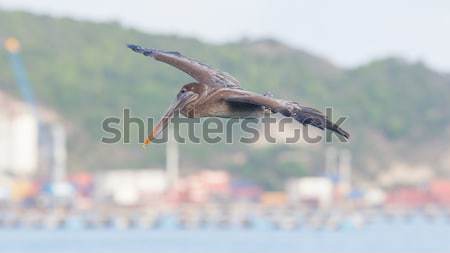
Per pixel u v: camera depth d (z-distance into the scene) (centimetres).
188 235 11069
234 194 14375
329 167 15300
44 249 9112
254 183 15050
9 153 15375
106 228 12044
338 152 15512
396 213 14162
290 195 14488
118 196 13688
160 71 16750
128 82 16875
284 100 1119
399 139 17712
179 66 1264
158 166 15288
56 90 16762
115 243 9825
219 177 14500
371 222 13275
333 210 14000
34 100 16450
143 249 9194
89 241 10044
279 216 12925
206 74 1254
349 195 14912
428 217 13950
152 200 13775
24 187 14012
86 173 15162
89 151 15550
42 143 15725
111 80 17025
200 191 14125
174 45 19250
